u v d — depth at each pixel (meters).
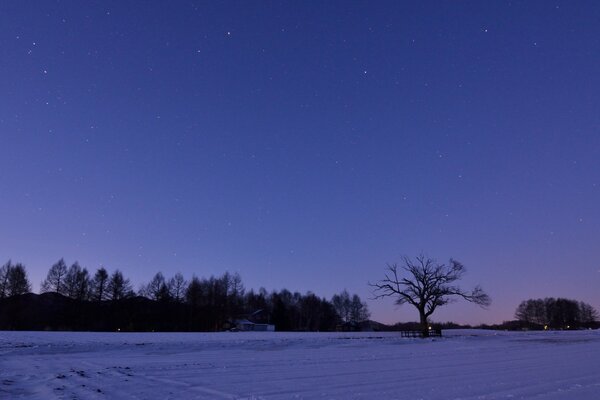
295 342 47.47
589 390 14.54
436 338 60.38
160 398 14.41
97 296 108.62
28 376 20.33
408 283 68.88
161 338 52.94
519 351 35.78
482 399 13.29
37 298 105.19
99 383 17.89
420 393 14.71
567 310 162.50
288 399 14.03
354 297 162.62
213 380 18.67
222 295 127.69
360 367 23.92
